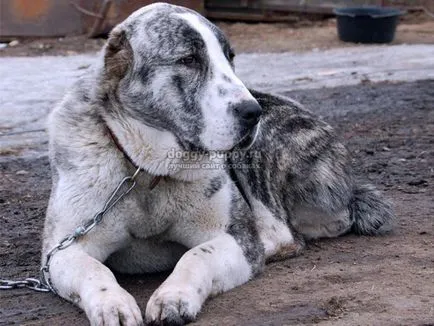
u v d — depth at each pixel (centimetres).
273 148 898
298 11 3047
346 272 804
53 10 2533
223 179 789
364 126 1577
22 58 2283
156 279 815
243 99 723
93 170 754
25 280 812
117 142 752
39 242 950
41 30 2530
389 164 1289
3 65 2181
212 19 3025
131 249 804
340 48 2569
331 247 905
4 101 1773
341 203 931
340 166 945
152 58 742
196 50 741
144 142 748
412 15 3130
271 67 2248
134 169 758
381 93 1895
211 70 740
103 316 645
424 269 806
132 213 767
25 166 1328
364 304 711
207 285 712
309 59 2375
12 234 986
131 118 747
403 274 791
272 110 917
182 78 737
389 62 2319
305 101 1816
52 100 1778
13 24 2502
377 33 2645
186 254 738
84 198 755
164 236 800
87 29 2567
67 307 737
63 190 761
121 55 757
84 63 2200
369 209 945
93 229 759
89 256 742
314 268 825
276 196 895
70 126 771
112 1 2530
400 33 2856
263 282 779
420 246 889
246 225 804
